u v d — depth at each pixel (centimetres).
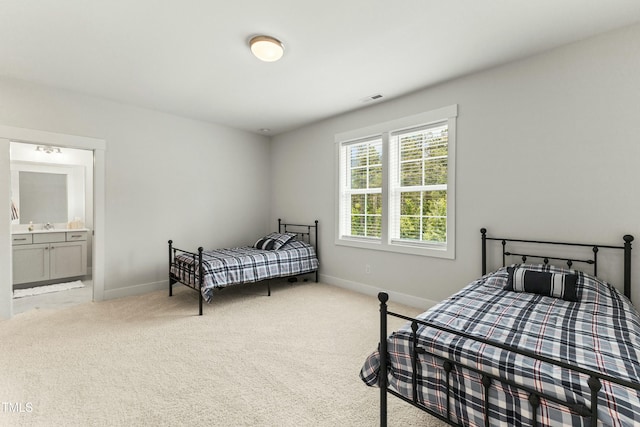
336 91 333
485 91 283
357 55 253
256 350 241
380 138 381
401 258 356
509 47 242
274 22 207
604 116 224
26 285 437
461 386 128
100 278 364
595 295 198
